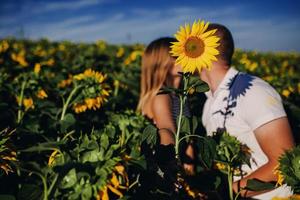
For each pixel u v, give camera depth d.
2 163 1.97
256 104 2.23
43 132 2.68
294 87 5.04
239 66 6.52
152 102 2.82
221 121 2.44
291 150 1.85
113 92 4.79
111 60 7.52
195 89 1.99
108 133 1.98
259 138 2.23
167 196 1.97
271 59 11.38
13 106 3.18
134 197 1.87
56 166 1.53
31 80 3.25
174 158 2.10
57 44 12.46
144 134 2.04
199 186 2.22
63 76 4.96
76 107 2.88
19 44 11.55
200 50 1.89
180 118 2.06
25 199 1.58
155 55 2.95
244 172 2.35
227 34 2.48
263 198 2.27
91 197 1.55
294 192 1.81
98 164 1.58
